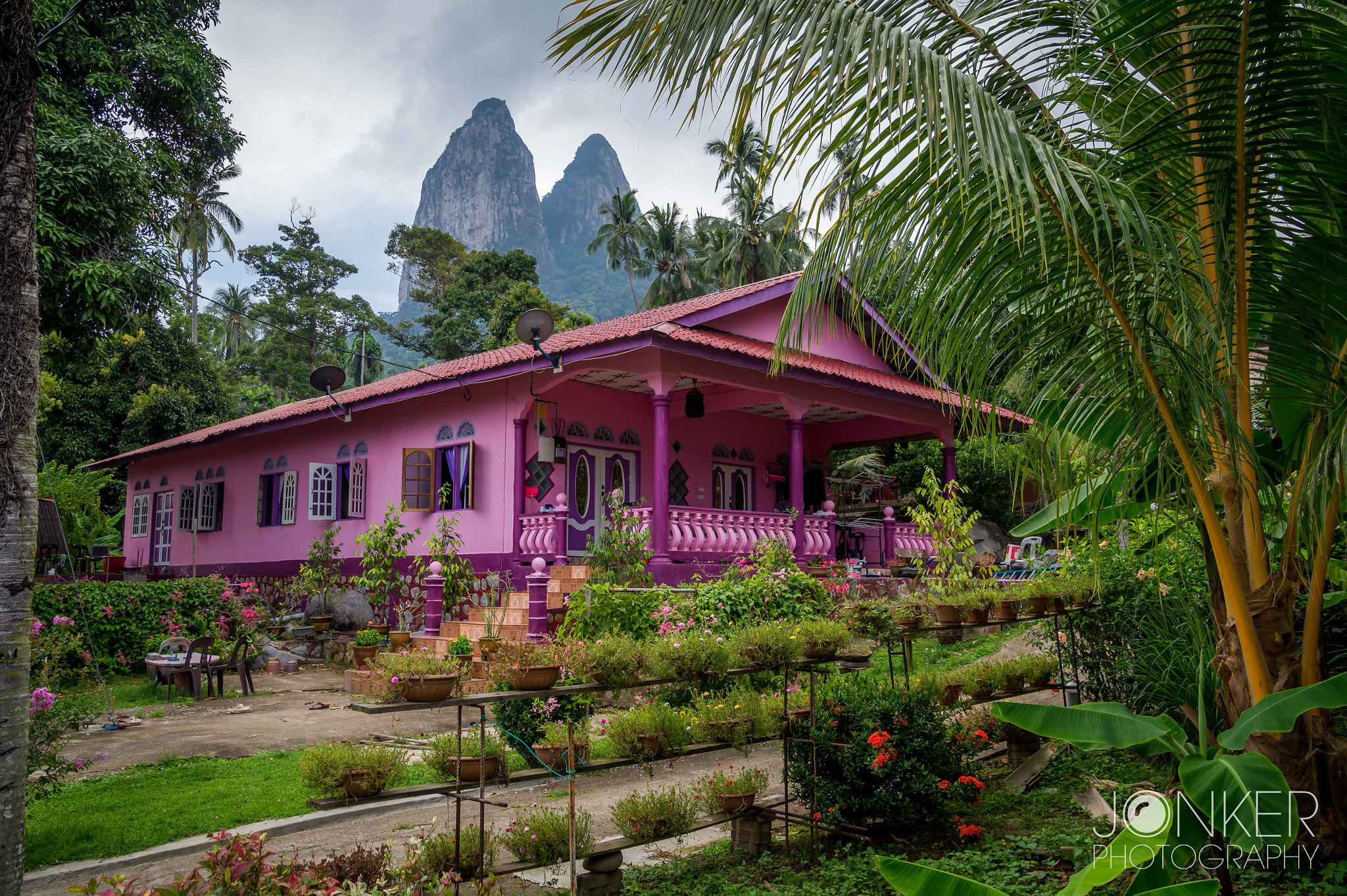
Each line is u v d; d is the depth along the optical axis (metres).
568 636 9.88
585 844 4.78
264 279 57.88
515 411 13.66
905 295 4.25
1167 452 4.68
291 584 17.55
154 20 15.70
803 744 5.74
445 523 13.23
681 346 11.56
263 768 7.63
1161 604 6.69
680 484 16.11
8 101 4.12
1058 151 4.23
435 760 5.33
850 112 3.50
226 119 17.45
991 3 4.30
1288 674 4.49
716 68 3.56
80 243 12.09
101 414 28.34
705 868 5.30
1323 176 3.97
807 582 10.79
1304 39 3.70
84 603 13.11
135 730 9.50
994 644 11.98
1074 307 4.29
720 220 45.19
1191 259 4.47
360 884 3.44
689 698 7.67
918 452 23.20
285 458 18.48
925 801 5.52
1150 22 3.86
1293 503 4.39
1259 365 4.57
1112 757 7.10
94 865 5.38
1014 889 4.49
